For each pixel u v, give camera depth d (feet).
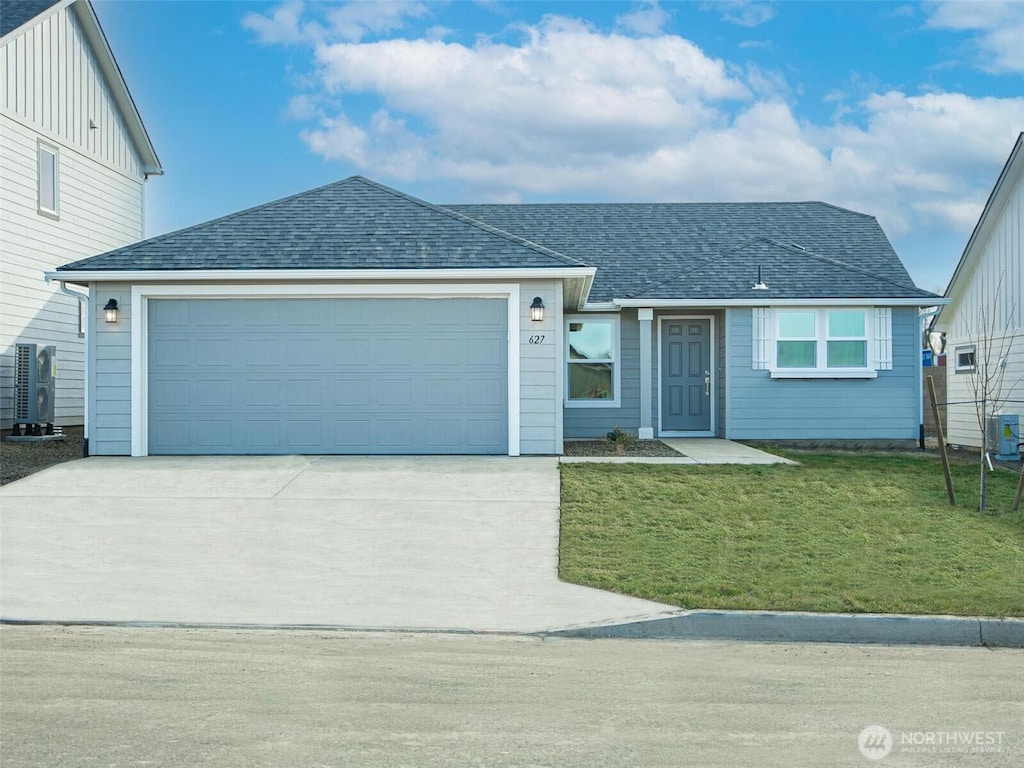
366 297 48.44
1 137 58.18
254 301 48.55
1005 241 60.13
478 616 24.35
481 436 48.52
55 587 26.73
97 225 70.13
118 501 37.86
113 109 72.54
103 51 69.41
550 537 32.81
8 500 38.04
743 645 22.81
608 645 22.48
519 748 15.28
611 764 14.65
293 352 48.57
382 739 15.60
